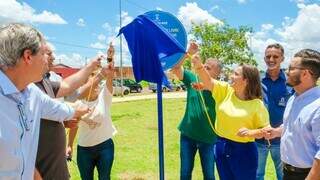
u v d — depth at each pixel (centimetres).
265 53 554
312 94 336
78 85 388
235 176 444
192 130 529
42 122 330
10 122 211
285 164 359
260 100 446
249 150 443
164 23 443
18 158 213
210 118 521
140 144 1112
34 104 239
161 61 438
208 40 2952
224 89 452
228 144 444
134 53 434
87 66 402
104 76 480
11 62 214
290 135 350
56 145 341
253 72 439
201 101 524
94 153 491
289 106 356
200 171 771
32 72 222
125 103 2802
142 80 436
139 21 430
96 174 735
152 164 869
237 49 2962
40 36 226
